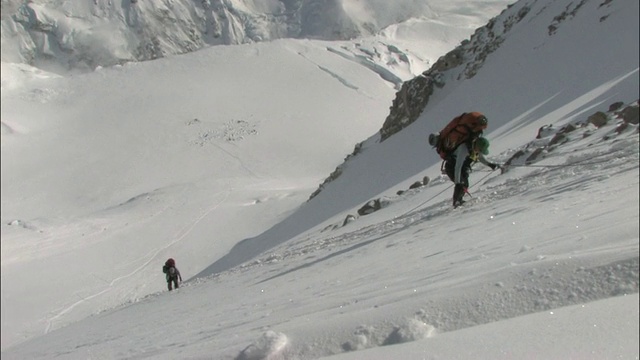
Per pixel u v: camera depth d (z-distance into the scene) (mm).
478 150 7949
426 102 44906
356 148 49125
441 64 46938
